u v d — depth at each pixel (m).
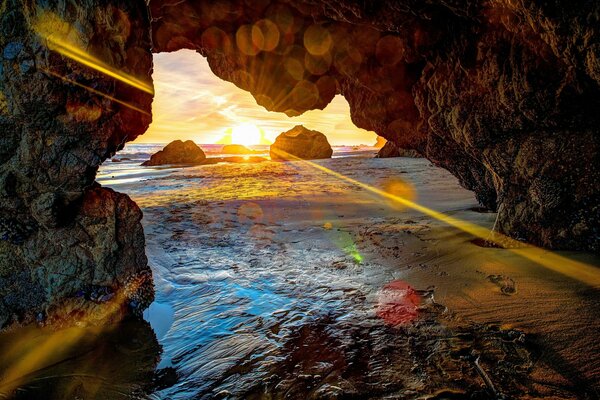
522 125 5.00
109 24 2.80
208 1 7.22
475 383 2.53
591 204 4.63
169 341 3.32
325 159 29.80
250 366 2.90
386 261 5.21
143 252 3.97
